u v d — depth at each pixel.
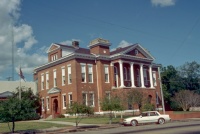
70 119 40.34
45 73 53.97
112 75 49.56
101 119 39.66
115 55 49.16
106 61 49.72
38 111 53.44
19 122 37.47
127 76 51.50
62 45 50.97
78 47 55.00
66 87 47.62
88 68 47.84
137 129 24.62
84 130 27.56
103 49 50.09
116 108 33.78
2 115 26.09
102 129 27.92
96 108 46.91
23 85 60.88
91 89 47.31
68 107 31.70
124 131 22.92
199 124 27.72
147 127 26.88
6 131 27.77
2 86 58.41
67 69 47.91
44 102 53.28
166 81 78.25
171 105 65.88
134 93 42.75
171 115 44.56
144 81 54.53
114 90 47.28
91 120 38.28
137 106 48.53
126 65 51.78
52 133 25.55
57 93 49.25
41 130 27.91
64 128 29.30
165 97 65.25
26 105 27.08
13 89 59.53
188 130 20.69
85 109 31.11
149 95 51.78
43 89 54.06
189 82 88.19
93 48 50.47
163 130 21.64
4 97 52.66
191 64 90.19
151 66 54.78
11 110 25.73
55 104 50.41
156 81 58.97
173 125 28.11
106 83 48.62
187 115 45.03
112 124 32.72
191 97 61.28
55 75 51.03
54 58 52.31
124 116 43.94
